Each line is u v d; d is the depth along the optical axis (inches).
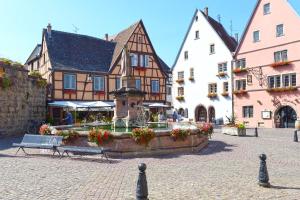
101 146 486.6
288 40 1227.9
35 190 281.7
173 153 516.7
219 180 328.2
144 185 236.2
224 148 587.5
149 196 267.9
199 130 571.2
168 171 373.4
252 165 416.8
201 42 1553.9
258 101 1318.9
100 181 317.4
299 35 1192.8
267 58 1295.5
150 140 495.2
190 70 1603.1
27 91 908.0
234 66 1407.5
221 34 1539.1
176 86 1669.5
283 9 1250.0
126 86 695.1
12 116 822.5
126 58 700.7
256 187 299.7
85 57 1307.8
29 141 502.0
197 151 544.7
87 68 1267.2
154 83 1416.1
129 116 672.4
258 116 1318.9
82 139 509.4
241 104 1380.4
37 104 978.1
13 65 830.5
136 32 1375.5
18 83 855.1
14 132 829.8
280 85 1251.8
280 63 1236.5
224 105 1445.6
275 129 1145.4
